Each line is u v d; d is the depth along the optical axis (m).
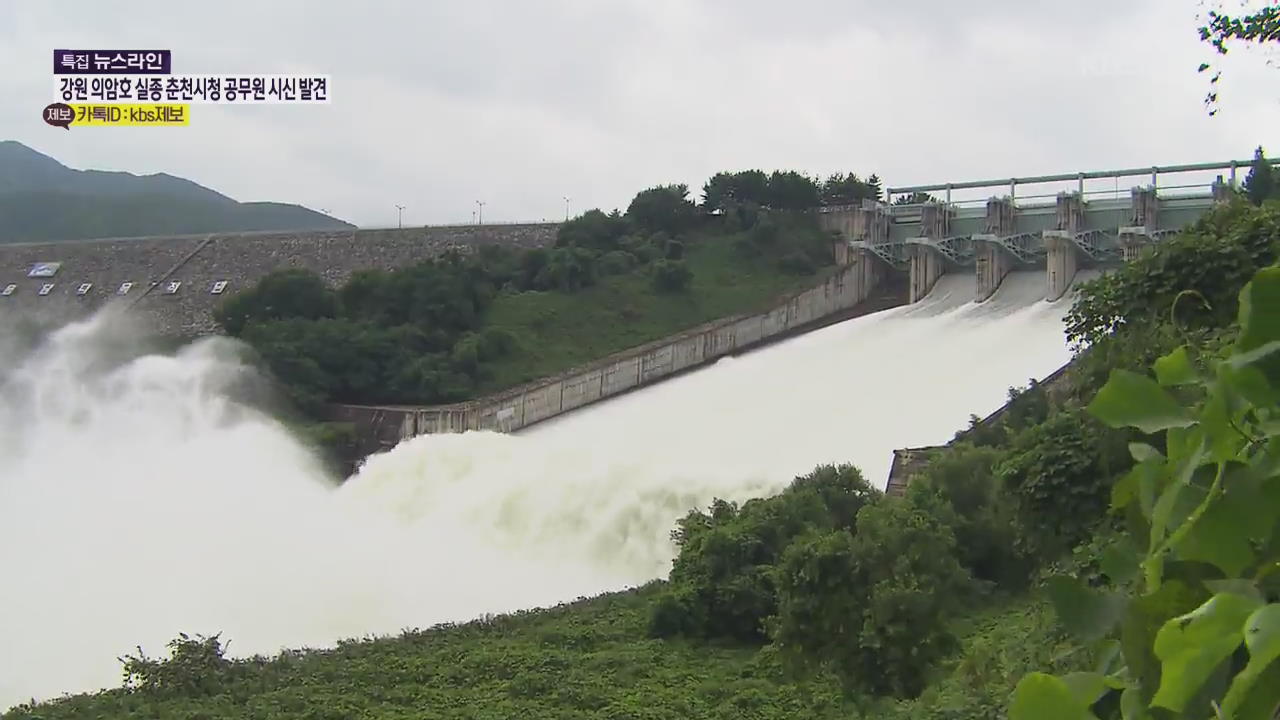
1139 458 4.69
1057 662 13.69
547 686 40.34
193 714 36.88
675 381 92.62
